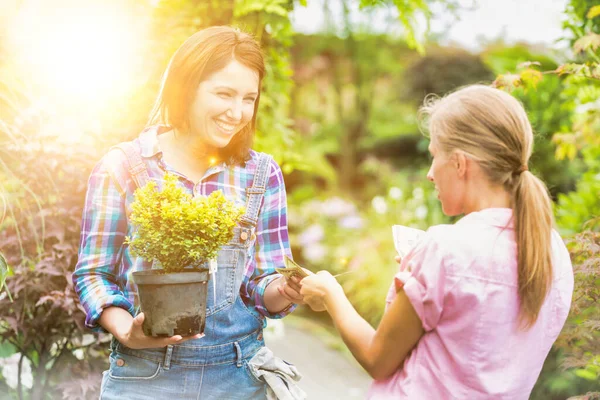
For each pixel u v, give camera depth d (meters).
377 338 1.62
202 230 1.69
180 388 1.91
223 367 1.95
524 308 1.58
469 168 1.63
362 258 6.47
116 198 1.92
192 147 2.00
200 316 1.71
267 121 3.97
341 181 12.74
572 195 4.23
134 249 1.75
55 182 2.89
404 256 1.69
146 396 1.90
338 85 13.25
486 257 1.58
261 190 2.03
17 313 2.83
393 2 3.77
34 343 2.92
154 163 1.96
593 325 2.58
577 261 2.73
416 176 9.94
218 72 1.89
